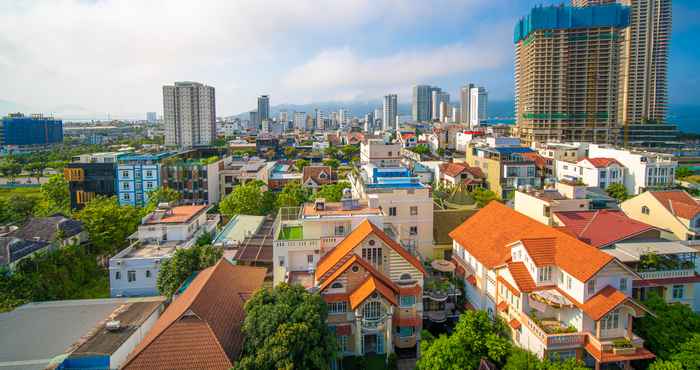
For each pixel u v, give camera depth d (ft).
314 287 142.41
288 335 114.73
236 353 121.19
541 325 124.98
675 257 144.25
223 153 494.18
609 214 179.52
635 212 219.61
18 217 311.88
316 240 163.12
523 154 430.61
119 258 199.62
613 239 153.69
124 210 251.60
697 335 116.78
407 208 206.49
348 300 142.00
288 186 353.10
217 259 186.09
